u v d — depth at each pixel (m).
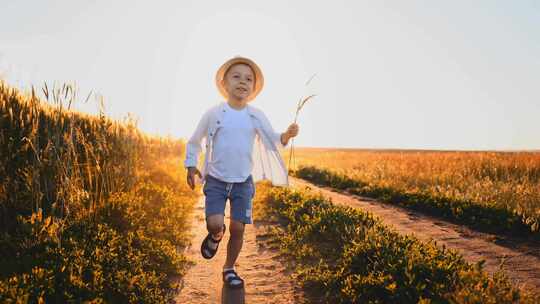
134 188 7.90
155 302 3.81
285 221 7.55
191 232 6.99
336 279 4.21
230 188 4.06
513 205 8.66
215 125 4.10
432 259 4.27
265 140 4.36
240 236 4.18
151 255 5.05
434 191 10.96
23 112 6.31
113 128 8.03
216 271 4.94
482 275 3.93
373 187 13.05
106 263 4.28
